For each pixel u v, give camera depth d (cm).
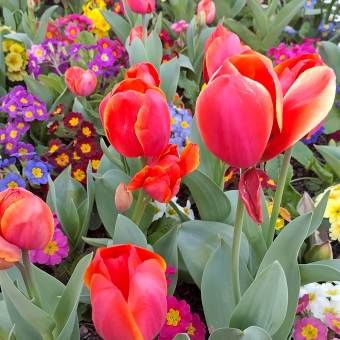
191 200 82
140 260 29
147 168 40
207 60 38
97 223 74
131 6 83
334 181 85
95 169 81
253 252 53
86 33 108
